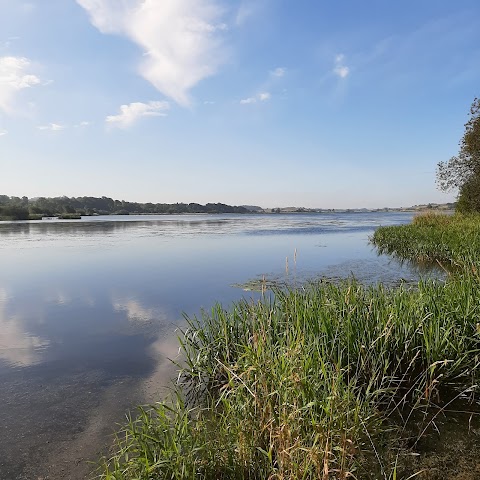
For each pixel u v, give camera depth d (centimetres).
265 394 329
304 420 318
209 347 527
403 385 445
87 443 373
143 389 487
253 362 362
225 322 548
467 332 477
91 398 466
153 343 660
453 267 1262
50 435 388
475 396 423
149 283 1191
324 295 561
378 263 1460
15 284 1202
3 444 375
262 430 315
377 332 466
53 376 531
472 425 372
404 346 458
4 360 593
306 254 1788
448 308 509
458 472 308
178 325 758
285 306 537
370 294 573
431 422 377
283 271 1322
